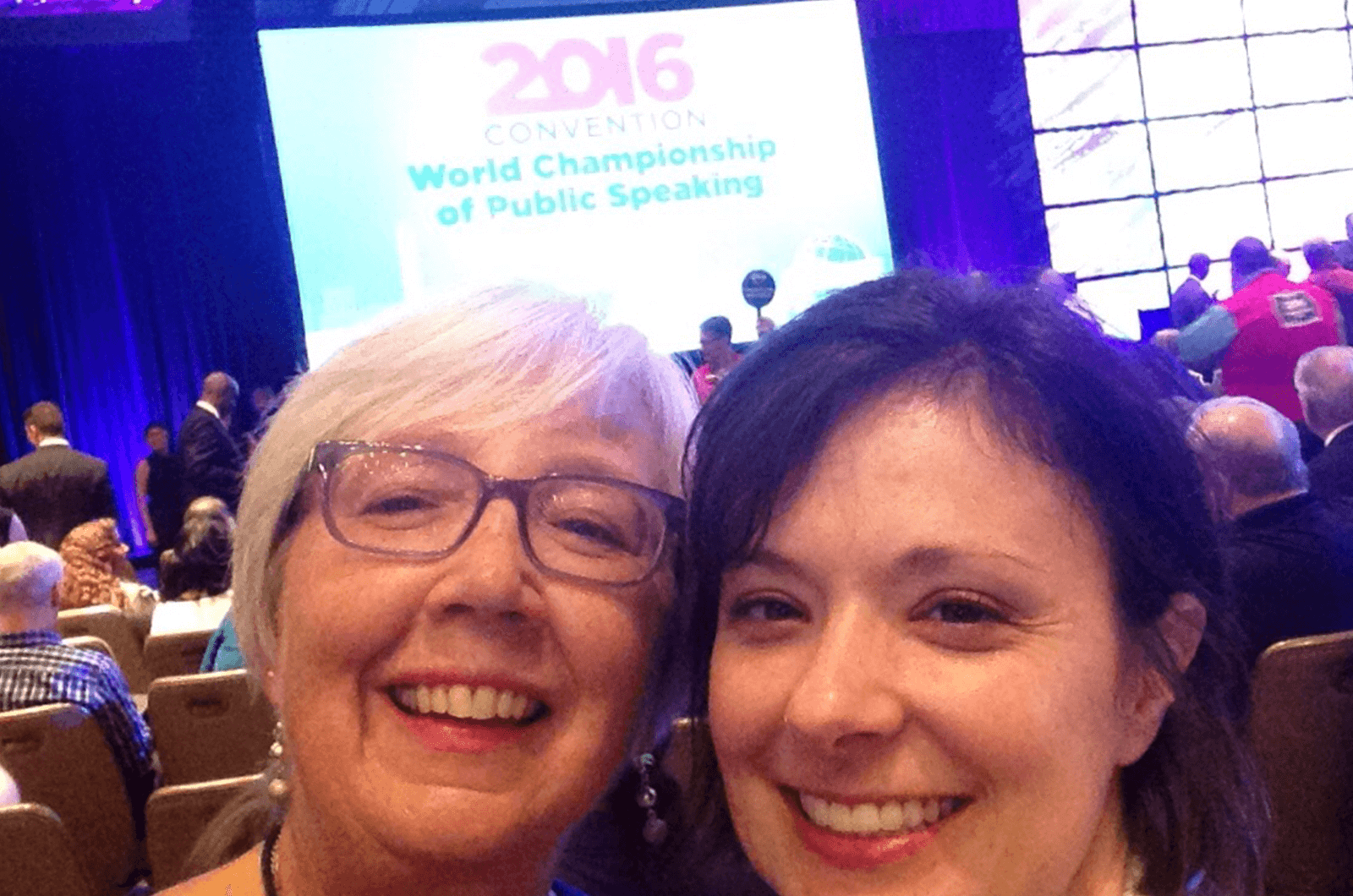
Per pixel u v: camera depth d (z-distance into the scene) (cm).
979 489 76
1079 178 913
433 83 675
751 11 719
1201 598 87
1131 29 905
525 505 89
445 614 88
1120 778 90
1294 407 537
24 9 795
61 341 882
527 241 689
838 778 78
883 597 78
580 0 816
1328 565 239
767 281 693
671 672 98
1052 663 77
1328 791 207
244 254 877
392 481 89
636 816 107
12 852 185
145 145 881
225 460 698
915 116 932
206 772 263
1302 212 923
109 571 432
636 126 704
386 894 92
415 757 89
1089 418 79
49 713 245
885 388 79
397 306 100
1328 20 916
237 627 101
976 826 77
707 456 88
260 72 655
